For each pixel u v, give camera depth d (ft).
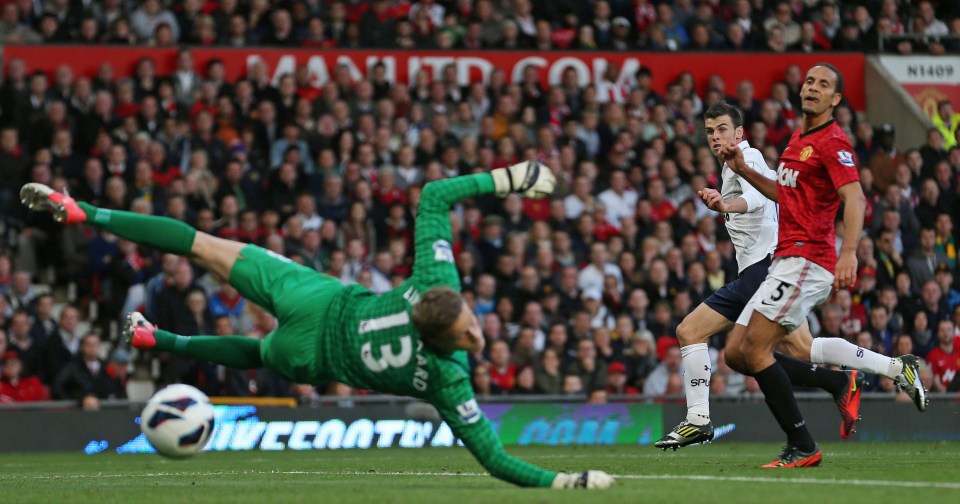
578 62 227.20
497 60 223.92
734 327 101.60
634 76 228.84
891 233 199.31
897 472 87.92
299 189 195.21
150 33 212.02
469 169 201.46
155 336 78.84
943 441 169.07
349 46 219.20
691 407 102.99
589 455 130.21
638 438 166.50
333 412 161.27
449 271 69.46
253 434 157.89
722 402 173.27
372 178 197.47
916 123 232.73
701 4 239.91
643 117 220.23
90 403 156.15
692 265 190.49
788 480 80.28
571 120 214.69
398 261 186.09
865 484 76.02
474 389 167.02
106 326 177.37
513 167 71.15
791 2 243.81
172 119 194.80
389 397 164.14
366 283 175.32
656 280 188.75
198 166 189.26
